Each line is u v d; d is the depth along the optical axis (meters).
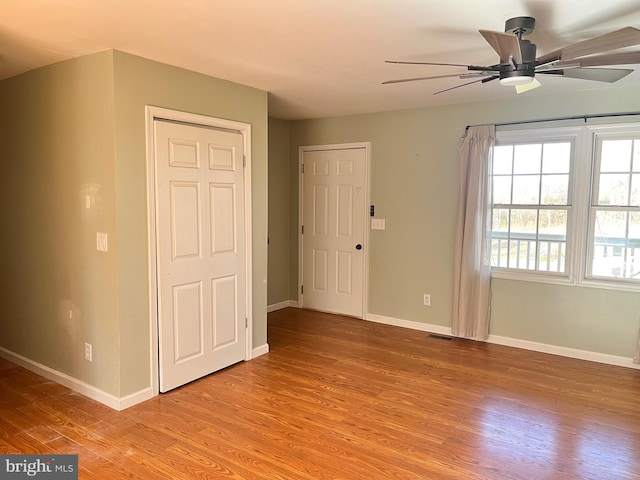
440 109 4.78
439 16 2.41
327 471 2.46
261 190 4.12
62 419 2.99
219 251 3.74
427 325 5.04
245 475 2.42
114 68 2.93
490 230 4.48
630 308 3.95
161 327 3.33
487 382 3.64
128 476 2.40
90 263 3.19
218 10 2.32
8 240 3.89
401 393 3.43
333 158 5.58
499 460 2.57
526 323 4.44
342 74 3.56
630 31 1.93
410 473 2.45
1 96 3.77
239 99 3.83
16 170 3.72
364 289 5.47
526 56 2.47
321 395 3.39
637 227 3.94
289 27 2.56
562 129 4.13
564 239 4.26
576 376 3.77
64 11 2.32
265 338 4.30
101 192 3.07
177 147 3.35
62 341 3.48
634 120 3.83
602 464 2.54
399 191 5.12
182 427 2.91
